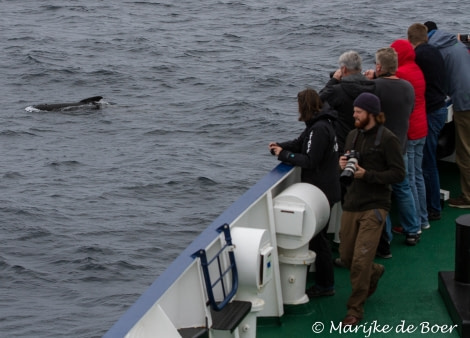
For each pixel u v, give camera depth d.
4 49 41.50
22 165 24.95
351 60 8.33
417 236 8.92
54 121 30.52
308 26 44.72
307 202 7.36
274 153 7.88
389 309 7.69
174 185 22.52
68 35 45.00
